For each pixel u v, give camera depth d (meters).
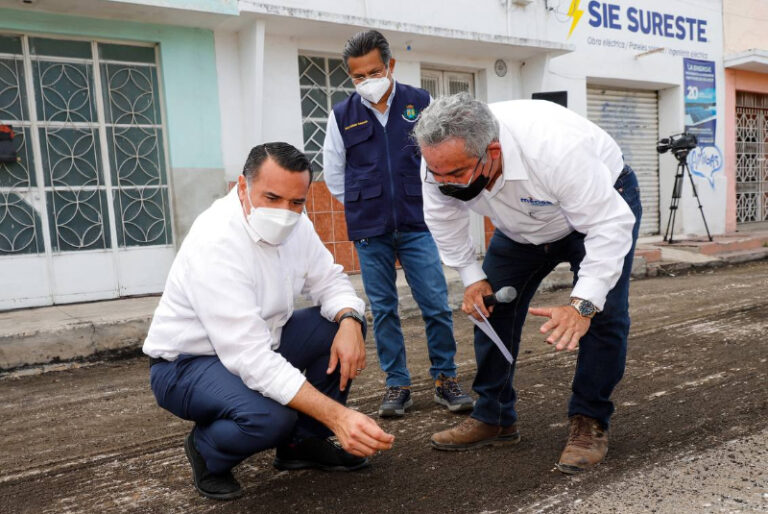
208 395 2.08
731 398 3.06
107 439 2.96
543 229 2.29
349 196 3.11
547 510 2.06
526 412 3.05
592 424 2.42
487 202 2.23
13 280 5.39
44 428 3.17
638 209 2.30
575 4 8.73
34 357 4.32
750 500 2.05
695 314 5.16
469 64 7.86
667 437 2.62
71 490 2.41
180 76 6.00
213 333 2.00
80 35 5.55
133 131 5.90
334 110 3.19
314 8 6.47
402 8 7.11
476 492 2.22
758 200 11.88
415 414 3.10
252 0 5.84
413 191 3.05
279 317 2.25
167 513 2.18
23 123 5.41
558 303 6.09
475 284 2.48
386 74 3.01
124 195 5.88
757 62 10.37
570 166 2.02
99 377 4.18
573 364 3.89
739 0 10.88
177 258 2.14
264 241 2.04
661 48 9.41
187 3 5.50
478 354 2.55
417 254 3.08
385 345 3.11
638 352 4.05
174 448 2.81
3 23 5.20
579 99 8.97
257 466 2.55
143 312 4.95
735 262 8.62
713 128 10.66
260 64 6.06
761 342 4.12
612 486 2.21
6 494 2.40
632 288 6.82
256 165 1.94
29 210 5.46
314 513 2.12
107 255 5.80
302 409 1.97
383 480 2.36
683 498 2.09
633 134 10.12
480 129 1.92
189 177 6.08
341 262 6.86
